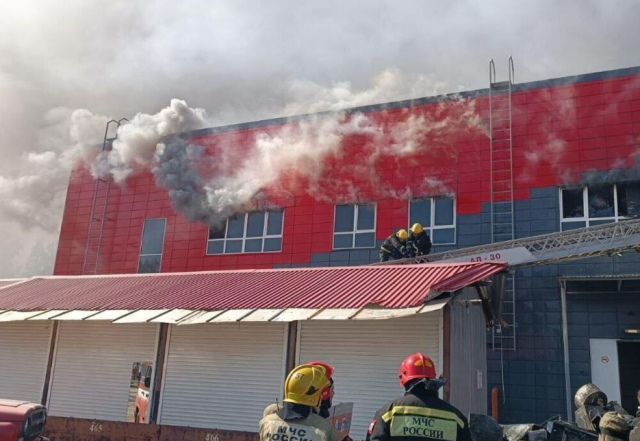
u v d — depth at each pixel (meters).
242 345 10.38
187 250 20.56
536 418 14.05
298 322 10.05
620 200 15.23
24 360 12.03
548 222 15.52
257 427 9.84
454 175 17.00
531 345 14.52
